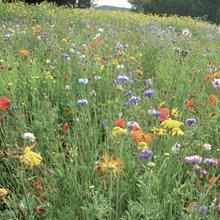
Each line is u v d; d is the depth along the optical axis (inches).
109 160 106.2
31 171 123.3
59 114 168.2
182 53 194.9
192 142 136.2
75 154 117.1
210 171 120.6
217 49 325.7
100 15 600.7
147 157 103.2
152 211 95.0
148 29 442.6
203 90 183.5
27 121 150.1
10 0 773.9
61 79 191.0
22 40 288.0
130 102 146.5
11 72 189.8
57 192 109.2
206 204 105.7
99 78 187.2
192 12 2017.7
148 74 235.1
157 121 131.6
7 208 111.7
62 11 600.1
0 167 124.1
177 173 111.0
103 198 104.4
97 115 156.9
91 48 257.3
